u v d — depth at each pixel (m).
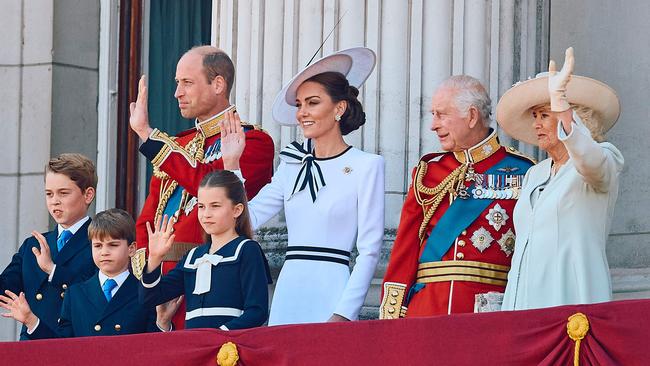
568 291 23.83
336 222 27.02
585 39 32.81
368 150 30.81
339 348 22.95
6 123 39.28
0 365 24.31
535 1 32.44
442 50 30.94
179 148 27.64
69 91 39.22
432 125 26.70
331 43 31.56
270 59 32.44
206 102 28.70
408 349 22.61
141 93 27.75
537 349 22.08
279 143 32.16
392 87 30.83
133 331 27.30
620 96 32.44
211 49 28.95
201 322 25.27
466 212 26.17
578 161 23.11
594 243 23.89
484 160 26.52
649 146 32.03
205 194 25.61
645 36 32.25
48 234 29.42
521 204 24.72
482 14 31.11
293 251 27.25
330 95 27.34
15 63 39.34
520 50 31.88
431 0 31.03
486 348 22.28
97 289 27.55
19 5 39.41
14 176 39.06
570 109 22.98
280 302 27.00
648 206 31.92
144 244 28.64
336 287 26.83
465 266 25.92
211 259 25.44
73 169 29.14
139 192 39.84
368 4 31.28
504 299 24.53
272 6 32.50
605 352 21.75
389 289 26.34
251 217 27.53
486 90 29.06
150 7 40.50
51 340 24.27
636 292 31.20
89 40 39.72
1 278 29.03
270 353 23.27
